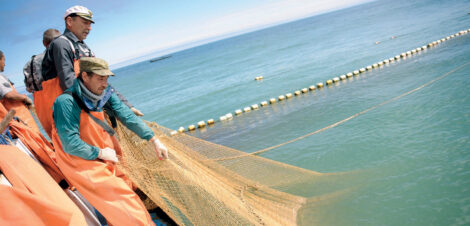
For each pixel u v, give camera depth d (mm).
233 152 5426
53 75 3279
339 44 41469
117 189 2830
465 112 9734
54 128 2805
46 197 2627
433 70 16781
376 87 16297
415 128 9539
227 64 52562
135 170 3369
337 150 9367
